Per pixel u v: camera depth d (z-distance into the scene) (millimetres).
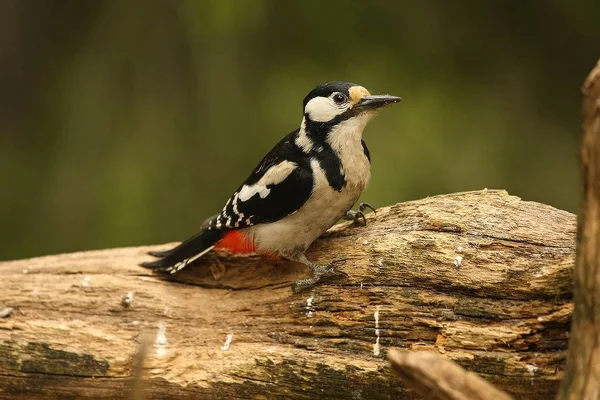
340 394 7977
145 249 10156
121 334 8672
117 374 8414
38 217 15375
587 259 5867
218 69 15227
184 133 15172
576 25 15828
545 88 15703
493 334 7523
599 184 5691
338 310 8234
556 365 7398
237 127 15102
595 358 5895
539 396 7512
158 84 15352
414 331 7906
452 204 8336
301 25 15312
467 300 7754
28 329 8664
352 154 8594
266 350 8211
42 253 15055
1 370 8547
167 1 15320
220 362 8297
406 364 5934
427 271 7922
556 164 15102
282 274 8859
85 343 8578
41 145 15914
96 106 15289
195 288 9117
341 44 15227
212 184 14953
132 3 15453
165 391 8344
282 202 8547
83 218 14930
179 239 14750
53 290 9102
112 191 14812
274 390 8109
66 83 15594
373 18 15320
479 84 15430
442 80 15102
